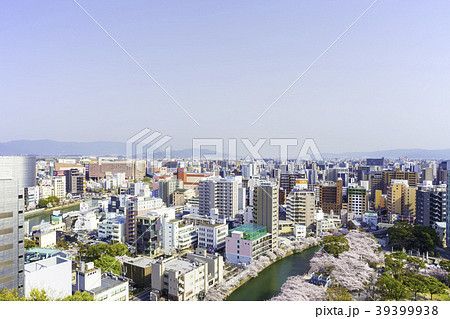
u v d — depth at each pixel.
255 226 93.50
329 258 77.12
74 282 58.00
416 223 123.38
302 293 58.41
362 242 93.19
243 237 85.81
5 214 44.72
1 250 44.22
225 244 91.00
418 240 92.19
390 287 55.84
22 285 46.19
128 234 100.38
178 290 56.09
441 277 67.19
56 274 49.06
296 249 99.75
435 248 92.38
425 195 117.06
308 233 116.50
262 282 73.75
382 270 74.75
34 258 62.88
